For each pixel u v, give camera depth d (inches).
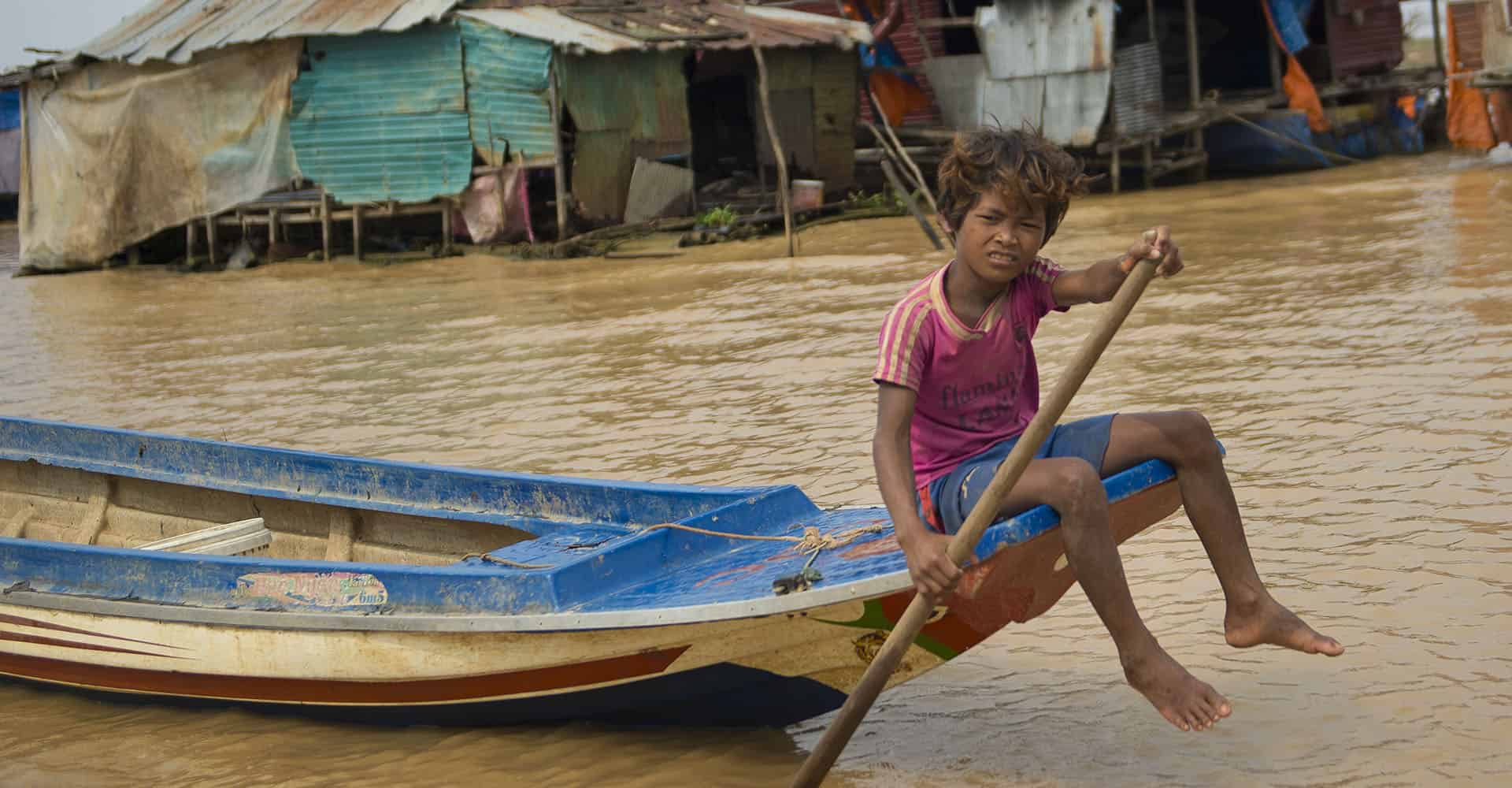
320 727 183.8
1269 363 327.0
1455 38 929.5
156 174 855.7
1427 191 697.6
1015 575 139.1
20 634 198.5
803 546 161.6
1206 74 1108.5
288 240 874.1
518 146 786.8
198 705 192.9
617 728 172.7
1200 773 145.9
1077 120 874.8
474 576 162.9
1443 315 362.6
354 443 334.3
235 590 181.6
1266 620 141.1
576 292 594.9
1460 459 238.5
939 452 143.8
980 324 138.4
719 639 152.3
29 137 883.4
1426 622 175.9
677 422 327.3
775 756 162.2
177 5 916.0
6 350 537.6
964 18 938.7
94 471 254.2
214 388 423.2
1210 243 566.9
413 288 662.5
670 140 828.6
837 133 903.1
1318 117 933.8
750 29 829.8
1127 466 141.1
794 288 553.3
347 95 815.7
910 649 150.2
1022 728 160.9
